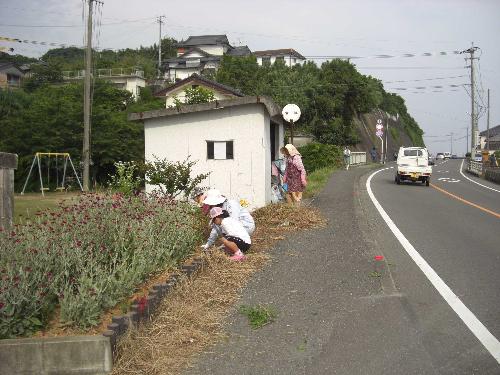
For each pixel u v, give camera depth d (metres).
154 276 5.68
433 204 15.16
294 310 5.09
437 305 5.24
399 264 7.09
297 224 9.62
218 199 7.09
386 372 3.77
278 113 12.71
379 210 13.20
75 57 78.50
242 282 5.95
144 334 4.31
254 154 11.94
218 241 7.67
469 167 38.03
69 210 6.45
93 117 27.64
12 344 3.78
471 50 41.47
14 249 4.80
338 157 33.88
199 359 4.04
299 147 33.72
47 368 3.79
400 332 4.52
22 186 25.75
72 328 4.28
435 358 3.99
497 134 81.56
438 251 8.02
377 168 37.16
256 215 10.47
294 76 44.31
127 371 3.82
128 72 57.59
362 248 7.75
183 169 11.03
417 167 22.66
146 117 12.40
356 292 5.63
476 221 11.52
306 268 6.60
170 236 6.33
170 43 83.56
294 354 4.11
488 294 5.64
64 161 26.53
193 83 33.28
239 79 44.62
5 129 26.58
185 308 4.88
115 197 7.45
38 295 4.22
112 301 4.63
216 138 12.16
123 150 28.27
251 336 4.47
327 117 45.34
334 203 13.52
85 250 5.35
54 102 27.44
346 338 4.41
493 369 3.79
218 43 71.00
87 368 3.80
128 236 6.18
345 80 45.41
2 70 50.28
